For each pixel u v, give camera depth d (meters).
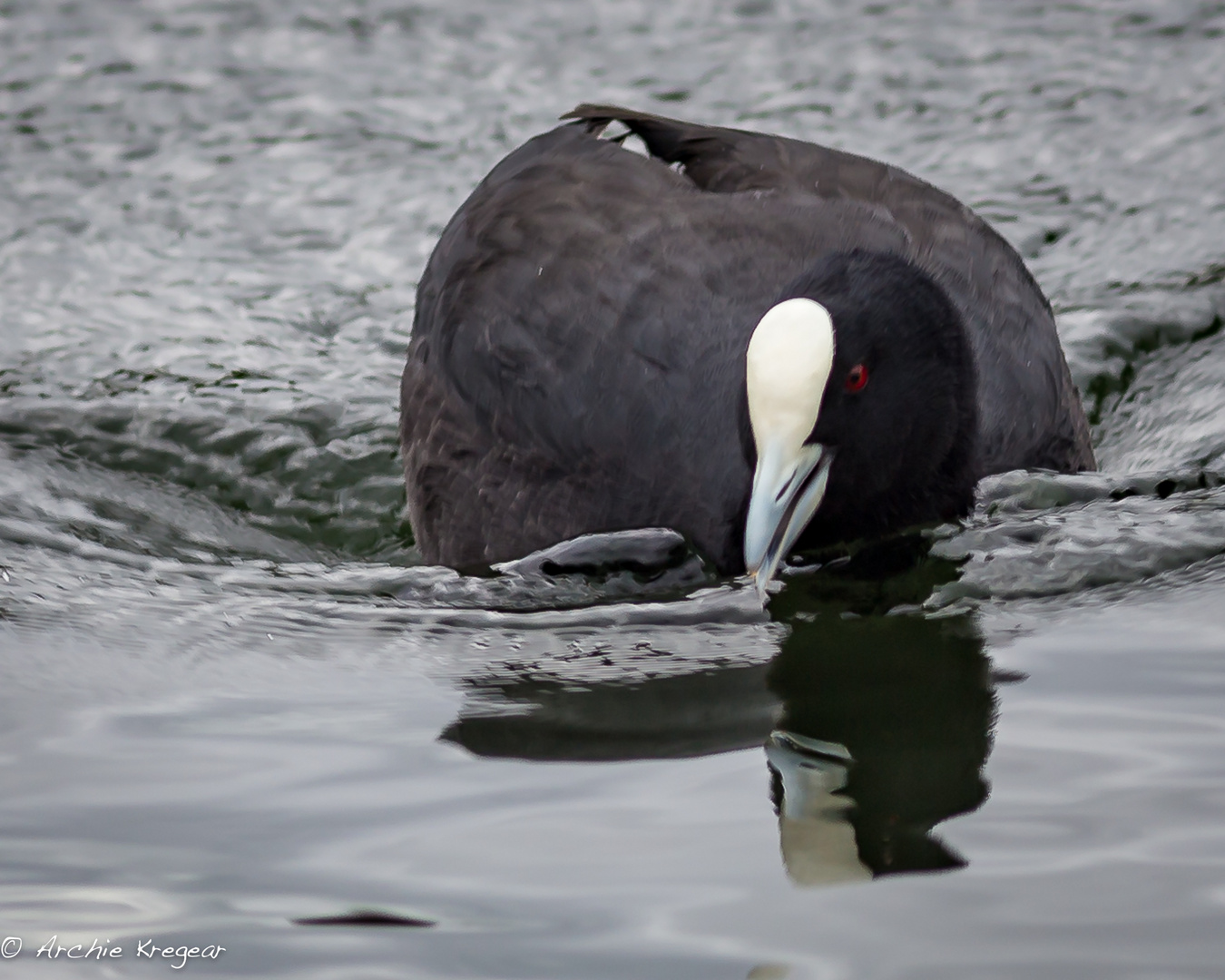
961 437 10.10
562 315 10.67
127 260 15.73
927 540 9.95
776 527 8.76
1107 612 8.80
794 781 6.89
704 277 10.54
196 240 16.08
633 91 18.56
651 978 5.45
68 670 8.43
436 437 11.20
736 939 5.67
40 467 12.21
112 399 13.27
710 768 7.07
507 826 6.57
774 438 8.93
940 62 19.19
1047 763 6.91
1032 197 16.27
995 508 10.32
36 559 10.40
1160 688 7.66
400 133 17.86
